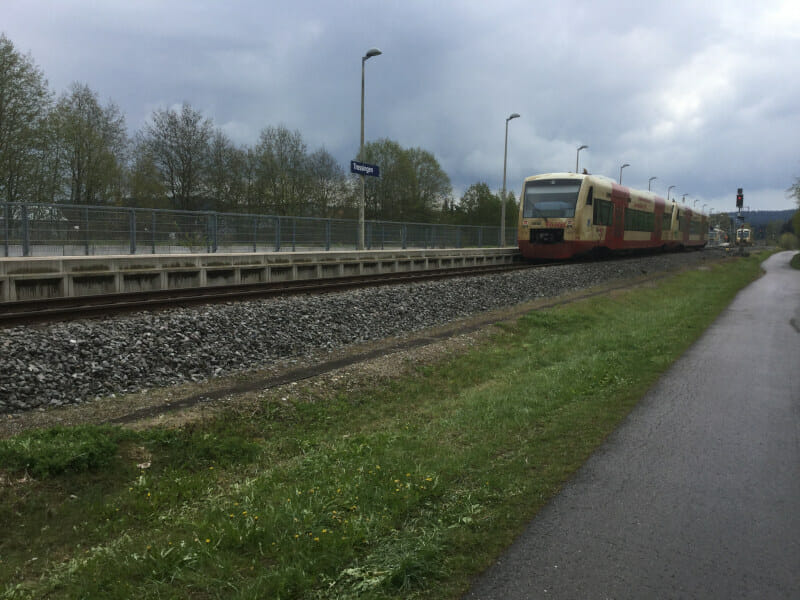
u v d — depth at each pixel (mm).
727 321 14086
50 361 7801
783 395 7512
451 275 22594
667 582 3350
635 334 12203
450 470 4969
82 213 16828
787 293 21375
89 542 4090
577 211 27062
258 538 3783
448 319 15172
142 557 3596
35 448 4965
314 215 56656
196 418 6449
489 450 5523
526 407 6996
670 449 5555
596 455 5395
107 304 12422
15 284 12922
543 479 4828
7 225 15094
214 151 49812
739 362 9469
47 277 13359
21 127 32500
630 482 4785
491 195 75500
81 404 7180
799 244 101625
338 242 26359
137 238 18266
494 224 74750
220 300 13352
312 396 7824
